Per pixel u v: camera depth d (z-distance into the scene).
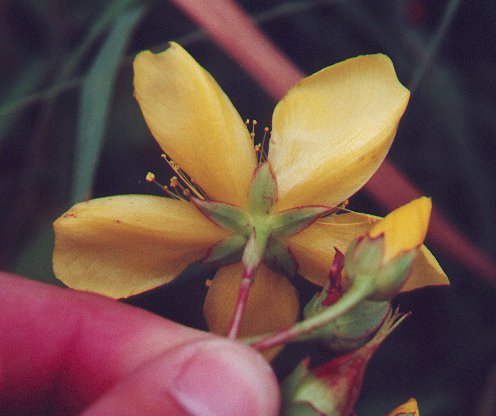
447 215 0.21
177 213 0.16
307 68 0.22
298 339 0.14
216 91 0.16
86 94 0.18
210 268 0.20
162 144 0.16
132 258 0.16
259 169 0.16
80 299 0.16
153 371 0.14
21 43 0.23
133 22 0.19
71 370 0.16
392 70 0.16
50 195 0.22
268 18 0.21
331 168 0.16
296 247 0.16
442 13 0.22
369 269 0.14
